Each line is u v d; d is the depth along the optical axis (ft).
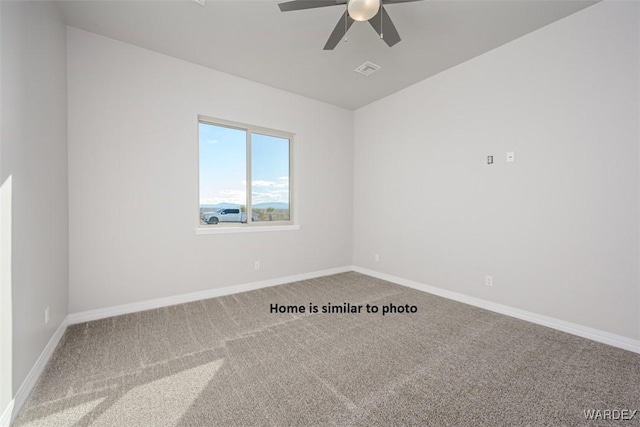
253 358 6.44
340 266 15.21
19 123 5.02
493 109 9.51
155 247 9.65
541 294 8.46
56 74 7.13
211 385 5.43
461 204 10.53
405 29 8.32
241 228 11.56
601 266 7.34
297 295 11.20
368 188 14.70
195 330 7.91
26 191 5.26
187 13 7.61
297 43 9.05
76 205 8.27
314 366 6.13
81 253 8.37
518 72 8.86
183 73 10.11
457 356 6.59
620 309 7.06
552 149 8.18
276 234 12.73
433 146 11.48
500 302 9.44
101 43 8.61
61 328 7.44
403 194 12.84
